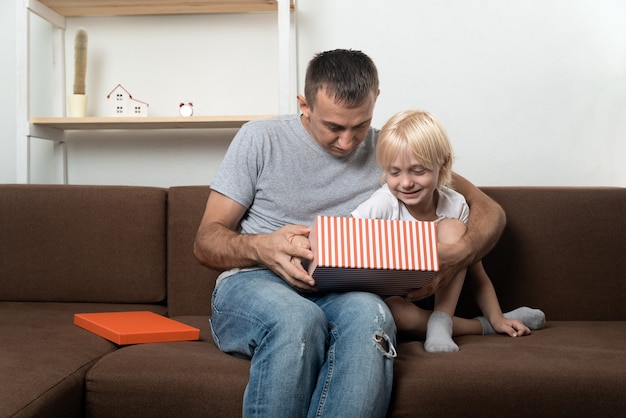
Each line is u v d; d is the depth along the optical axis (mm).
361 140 1391
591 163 2107
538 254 1675
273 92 2162
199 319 1653
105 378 1160
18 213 1768
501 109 2117
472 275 1573
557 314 1670
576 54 2098
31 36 2193
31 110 2201
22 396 1018
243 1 2035
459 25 2113
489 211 1498
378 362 1085
